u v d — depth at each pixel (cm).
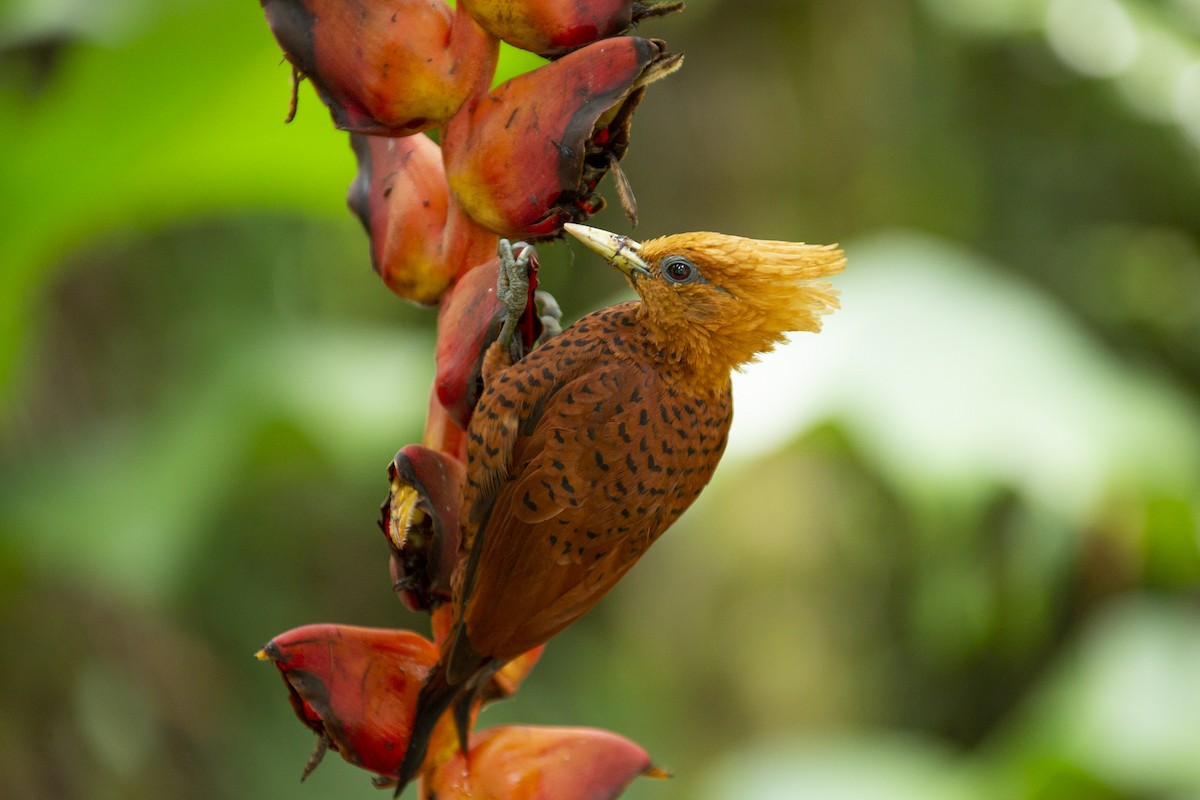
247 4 621
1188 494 901
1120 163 1495
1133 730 931
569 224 394
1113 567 1054
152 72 649
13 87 775
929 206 1443
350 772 1190
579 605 457
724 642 1410
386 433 1058
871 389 874
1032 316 950
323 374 1073
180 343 1102
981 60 1447
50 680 1005
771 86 1409
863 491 1403
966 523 964
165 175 713
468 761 416
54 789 999
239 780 1112
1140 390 940
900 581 1424
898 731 1477
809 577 1402
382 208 418
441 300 424
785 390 884
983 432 863
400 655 408
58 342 1041
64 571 1002
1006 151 1484
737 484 1388
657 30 1408
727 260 484
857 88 1413
